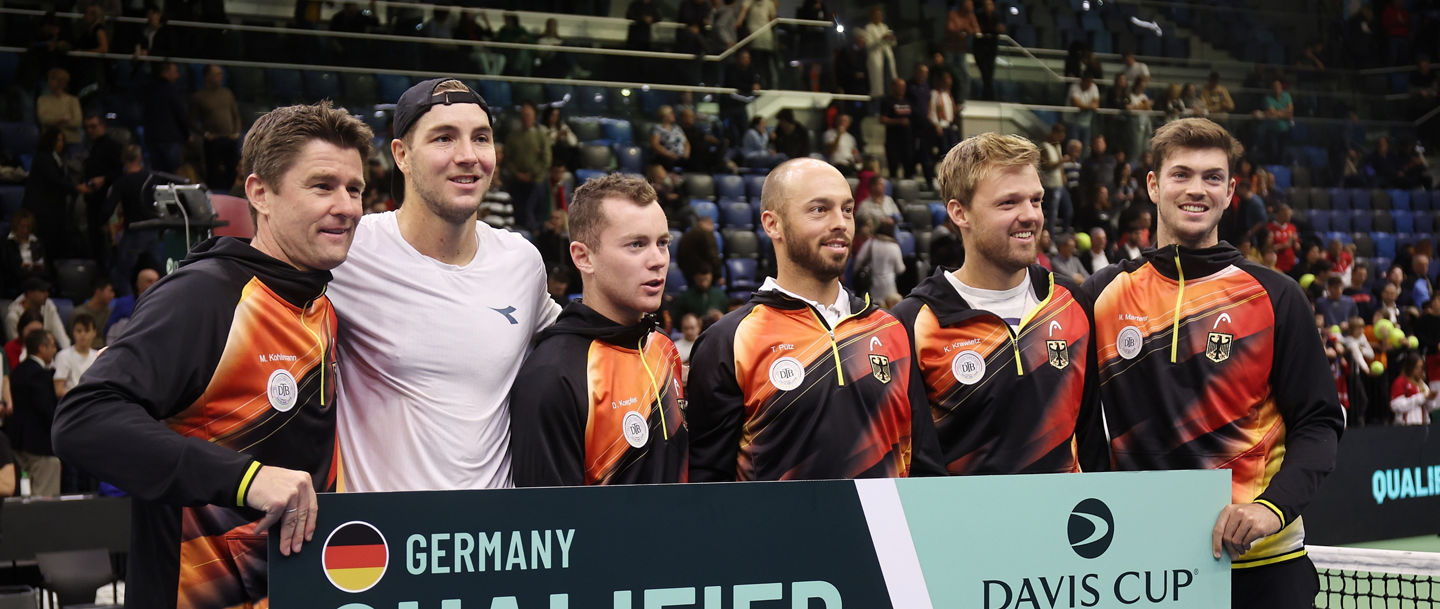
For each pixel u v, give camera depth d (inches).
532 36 538.6
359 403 109.4
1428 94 735.7
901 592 99.2
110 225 405.1
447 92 109.7
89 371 87.5
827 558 97.3
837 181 122.5
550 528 90.3
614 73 545.3
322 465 100.0
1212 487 109.7
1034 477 103.2
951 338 128.8
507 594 89.2
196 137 460.1
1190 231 131.9
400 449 108.5
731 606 94.7
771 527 95.9
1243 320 129.3
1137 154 624.4
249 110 478.0
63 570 218.2
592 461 112.3
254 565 96.2
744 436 122.0
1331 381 128.2
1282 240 598.5
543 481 108.8
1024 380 127.6
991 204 126.4
